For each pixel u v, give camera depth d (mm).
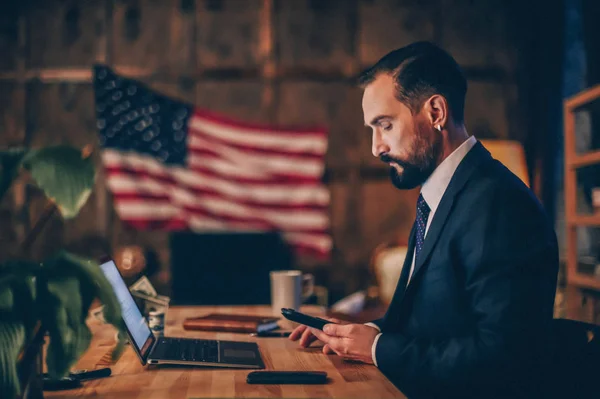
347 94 4297
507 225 1207
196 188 4082
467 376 1141
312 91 4289
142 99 4152
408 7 4336
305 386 1095
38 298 844
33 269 860
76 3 4234
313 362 1308
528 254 1181
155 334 1588
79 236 4152
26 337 856
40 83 4207
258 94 4266
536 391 1093
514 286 1159
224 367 1228
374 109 1390
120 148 4074
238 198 4102
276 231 4109
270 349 1451
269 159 4145
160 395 1030
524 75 4320
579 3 3818
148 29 4242
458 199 1293
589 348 1053
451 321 1248
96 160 4180
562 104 3986
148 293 1678
